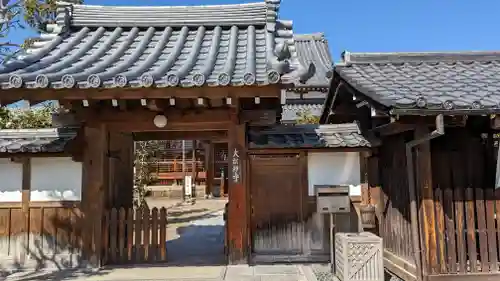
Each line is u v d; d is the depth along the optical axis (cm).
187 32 770
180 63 622
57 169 691
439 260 543
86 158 667
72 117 657
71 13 791
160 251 700
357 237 572
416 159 565
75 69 571
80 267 661
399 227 629
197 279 588
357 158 725
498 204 557
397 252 638
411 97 511
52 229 679
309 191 722
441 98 507
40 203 683
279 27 773
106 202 682
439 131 486
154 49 683
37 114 1218
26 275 628
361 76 652
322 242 714
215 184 2706
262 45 702
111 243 689
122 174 770
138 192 1502
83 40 741
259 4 802
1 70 554
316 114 1698
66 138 699
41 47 709
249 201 707
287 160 734
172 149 2897
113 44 723
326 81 1992
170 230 1229
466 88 566
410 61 705
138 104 654
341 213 702
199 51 680
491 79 616
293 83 507
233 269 644
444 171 614
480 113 488
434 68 686
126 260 691
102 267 659
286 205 728
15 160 684
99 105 651
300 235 721
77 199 686
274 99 635
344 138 707
